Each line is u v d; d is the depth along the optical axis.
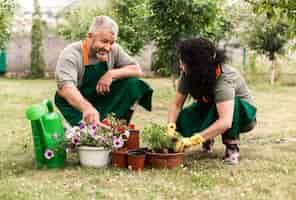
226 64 3.83
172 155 3.61
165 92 10.07
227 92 3.67
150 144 3.73
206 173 3.56
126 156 3.63
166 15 7.98
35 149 3.69
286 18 4.49
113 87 4.08
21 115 6.77
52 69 16.95
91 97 4.05
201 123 3.97
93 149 3.62
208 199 2.97
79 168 3.60
